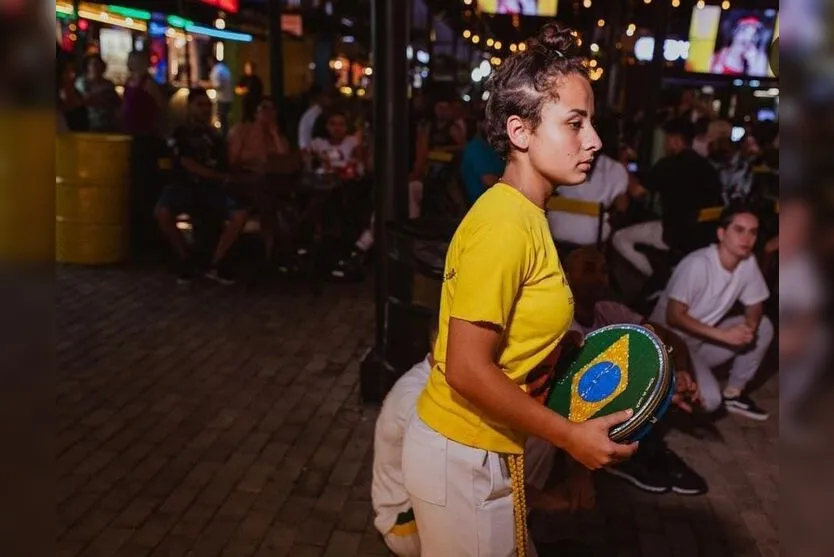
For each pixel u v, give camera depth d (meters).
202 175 7.47
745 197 7.05
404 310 4.23
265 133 8.21
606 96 13.17
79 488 3.65
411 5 4.41
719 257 4.55
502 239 1.68
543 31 1.82
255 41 16.33
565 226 5.73
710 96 15.77
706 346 4.69
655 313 4.80
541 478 2.69
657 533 3.48
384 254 4.59
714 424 4.68
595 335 2.00
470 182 5.71
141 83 8.97
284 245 7.81
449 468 1.89
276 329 6.21
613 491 3.84
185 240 8.38
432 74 19.48
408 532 2.61
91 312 6.44
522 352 1.81
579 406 1.88
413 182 8.16
